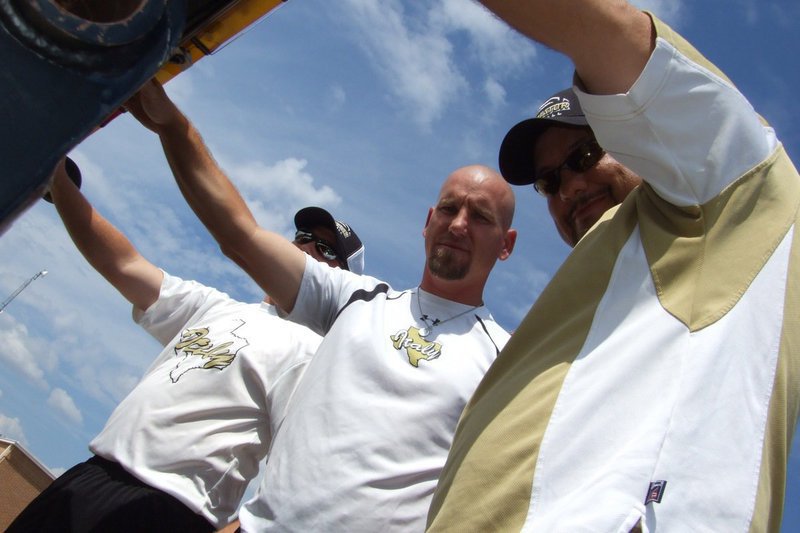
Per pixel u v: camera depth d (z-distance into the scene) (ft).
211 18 6.25
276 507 7.24
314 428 7.59
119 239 11.15
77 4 2.51
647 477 3.75
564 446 4.08
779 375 4.01
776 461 3.98
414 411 7.63
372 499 7.14
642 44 4.33
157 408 9.68
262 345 10.43
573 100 7.26
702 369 4.01
